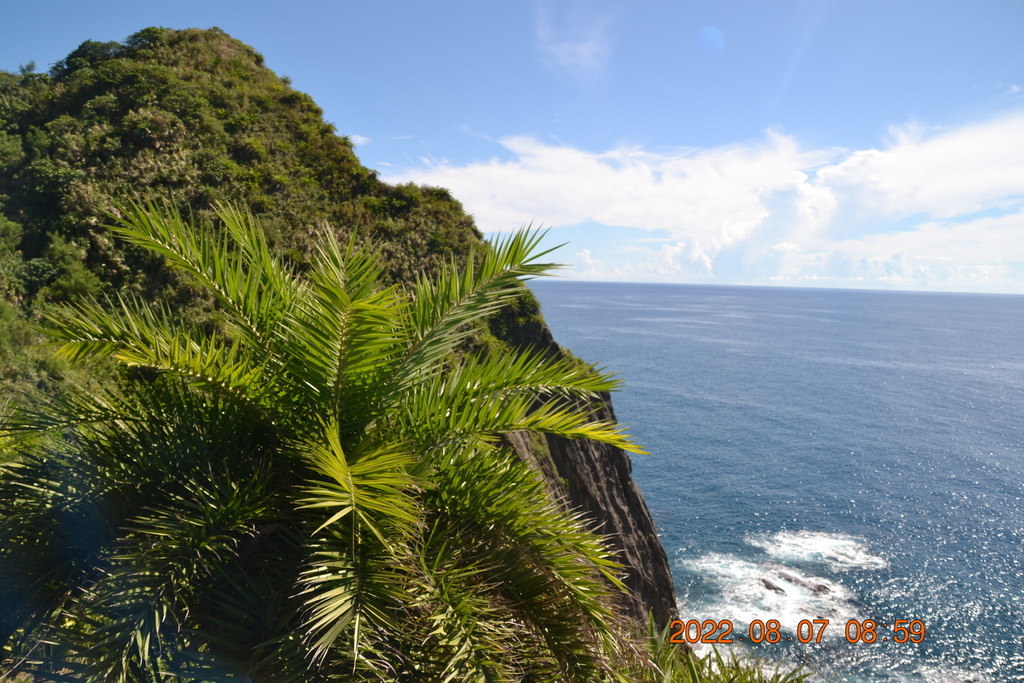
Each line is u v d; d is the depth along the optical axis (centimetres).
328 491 302
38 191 2450
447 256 2409
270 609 311
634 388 8388
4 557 325
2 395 462
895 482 4762
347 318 333
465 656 307
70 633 315
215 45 4416
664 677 445
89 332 342
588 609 368
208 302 1811
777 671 529
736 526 3747
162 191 2469
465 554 369
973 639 2550
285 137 3397
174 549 300
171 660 304
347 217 2645
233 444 373
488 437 416
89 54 4047
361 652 300
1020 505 4275
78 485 346
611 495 1895
